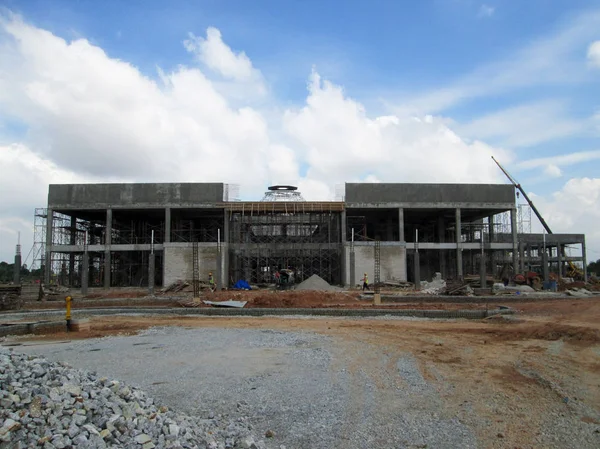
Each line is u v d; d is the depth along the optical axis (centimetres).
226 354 1421
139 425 620
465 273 6556
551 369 1205
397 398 957
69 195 5178
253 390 1004
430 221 6525
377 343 1620
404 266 5128
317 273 5581
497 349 1496
